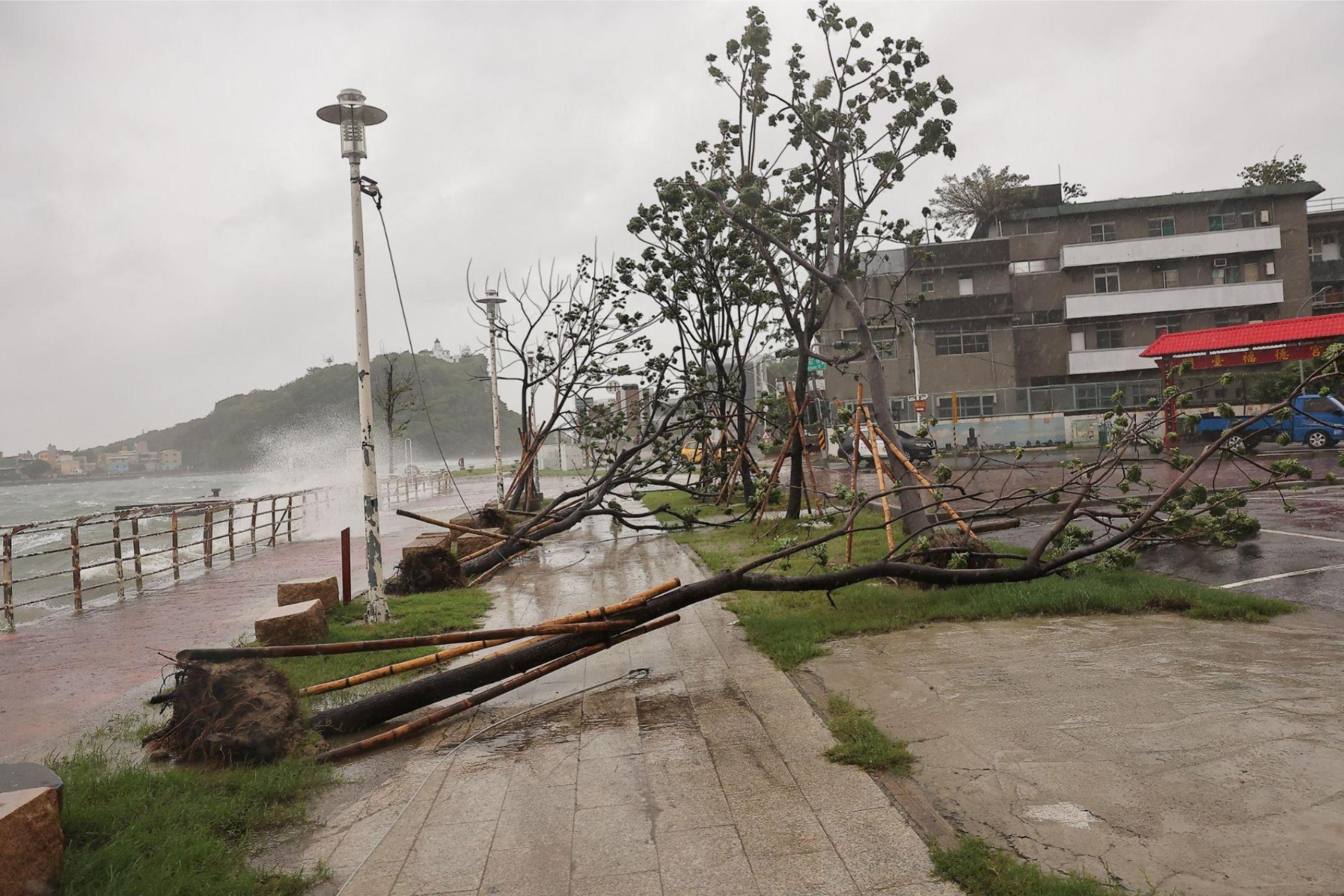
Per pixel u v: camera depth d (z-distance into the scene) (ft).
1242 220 145.18
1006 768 13.61
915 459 94.99
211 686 17.90
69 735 19.74
